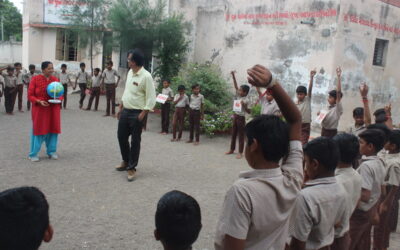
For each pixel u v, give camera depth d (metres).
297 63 10.55
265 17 11.38
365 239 3.38
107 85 11.66
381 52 11.32
